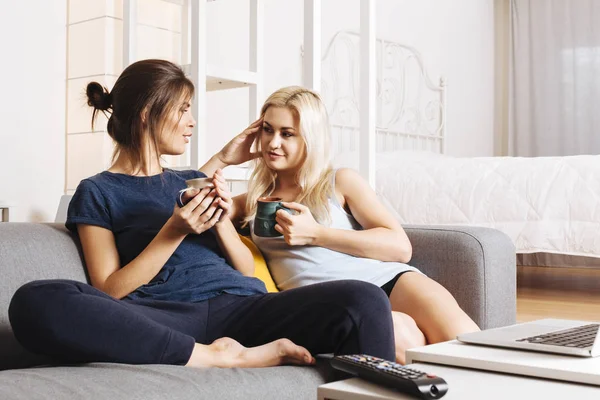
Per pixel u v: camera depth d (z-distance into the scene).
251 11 2.96
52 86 3.12
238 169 2.57
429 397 0.77
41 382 1.04
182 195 1.46
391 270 1.72
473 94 5.93
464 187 3.66
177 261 1.54
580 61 5.72
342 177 1.83
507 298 1.85
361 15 2.57
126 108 1.61
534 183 3.51
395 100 4.98
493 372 0.90
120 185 1.57
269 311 1.42
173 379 1.10
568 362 0.88
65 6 3.17
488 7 6.13
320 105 1.82
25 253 1.42
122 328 1.18
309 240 1.69
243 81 2.83
